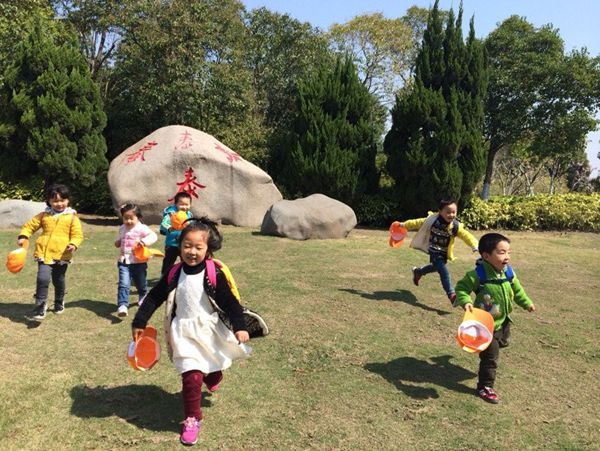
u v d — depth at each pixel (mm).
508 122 21719
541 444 3381
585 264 9609
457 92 14539
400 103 14672
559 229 15422
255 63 22391
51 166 13875
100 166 14805
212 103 17484
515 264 9352
